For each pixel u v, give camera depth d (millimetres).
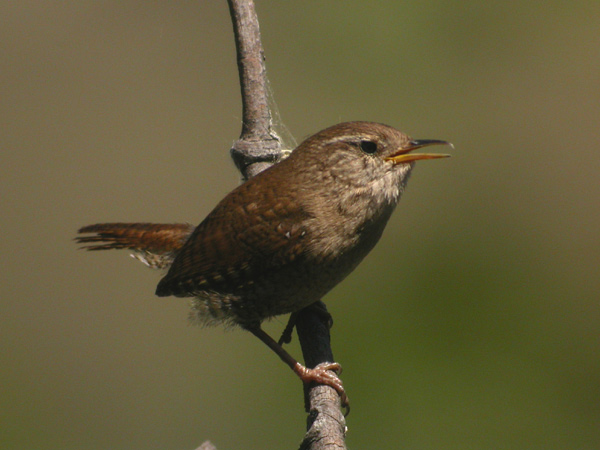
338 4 14812
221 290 7164
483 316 11102
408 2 14648
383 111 13391
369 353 10734
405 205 12508
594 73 13836
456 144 13094
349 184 6852
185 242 7770
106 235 8039
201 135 14773
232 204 7102
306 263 6875
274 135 8117
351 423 10352
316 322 7262
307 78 14047
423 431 10266
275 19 14711
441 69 14031
